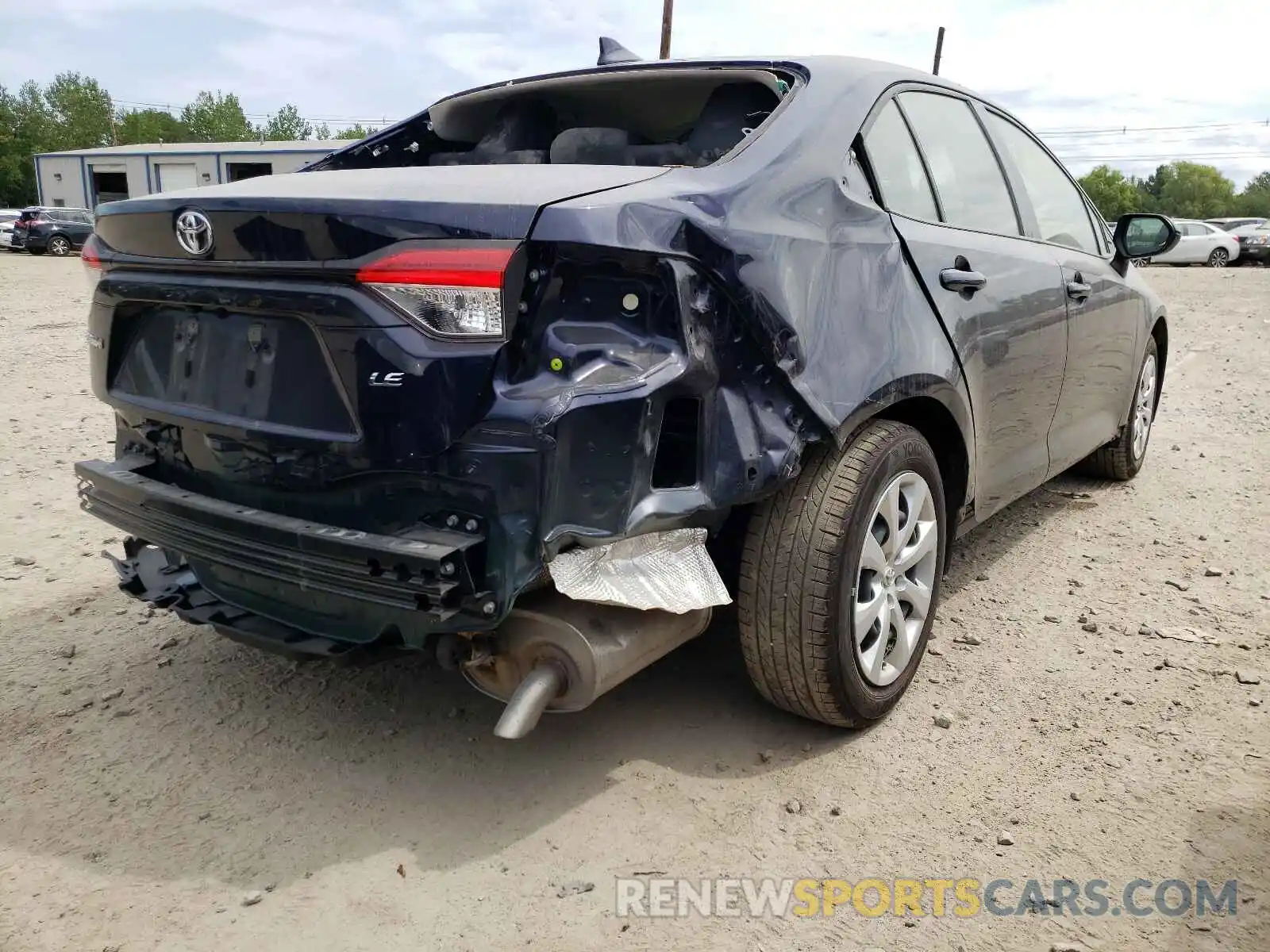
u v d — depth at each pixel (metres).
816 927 2.11
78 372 8.72
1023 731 2.85
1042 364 3.65
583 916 2.14
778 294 2.31
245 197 2.29
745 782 2.61
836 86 2.91
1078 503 5.00
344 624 2.34
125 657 3.35
